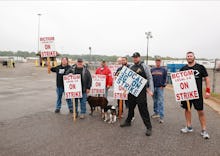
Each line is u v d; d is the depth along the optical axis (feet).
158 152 18.15
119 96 27.99
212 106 38.22
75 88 27.37
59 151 17.97
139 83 22.72
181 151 18.40
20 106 34.35
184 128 23.35
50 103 37.27
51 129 23.38
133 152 18.04
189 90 21.99
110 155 17.39
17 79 81.66
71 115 29.45
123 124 24.88
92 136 21.56
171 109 35.12
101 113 29.48
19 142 19.69
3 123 25.18
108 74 35.99
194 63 22.33
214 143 20.25
